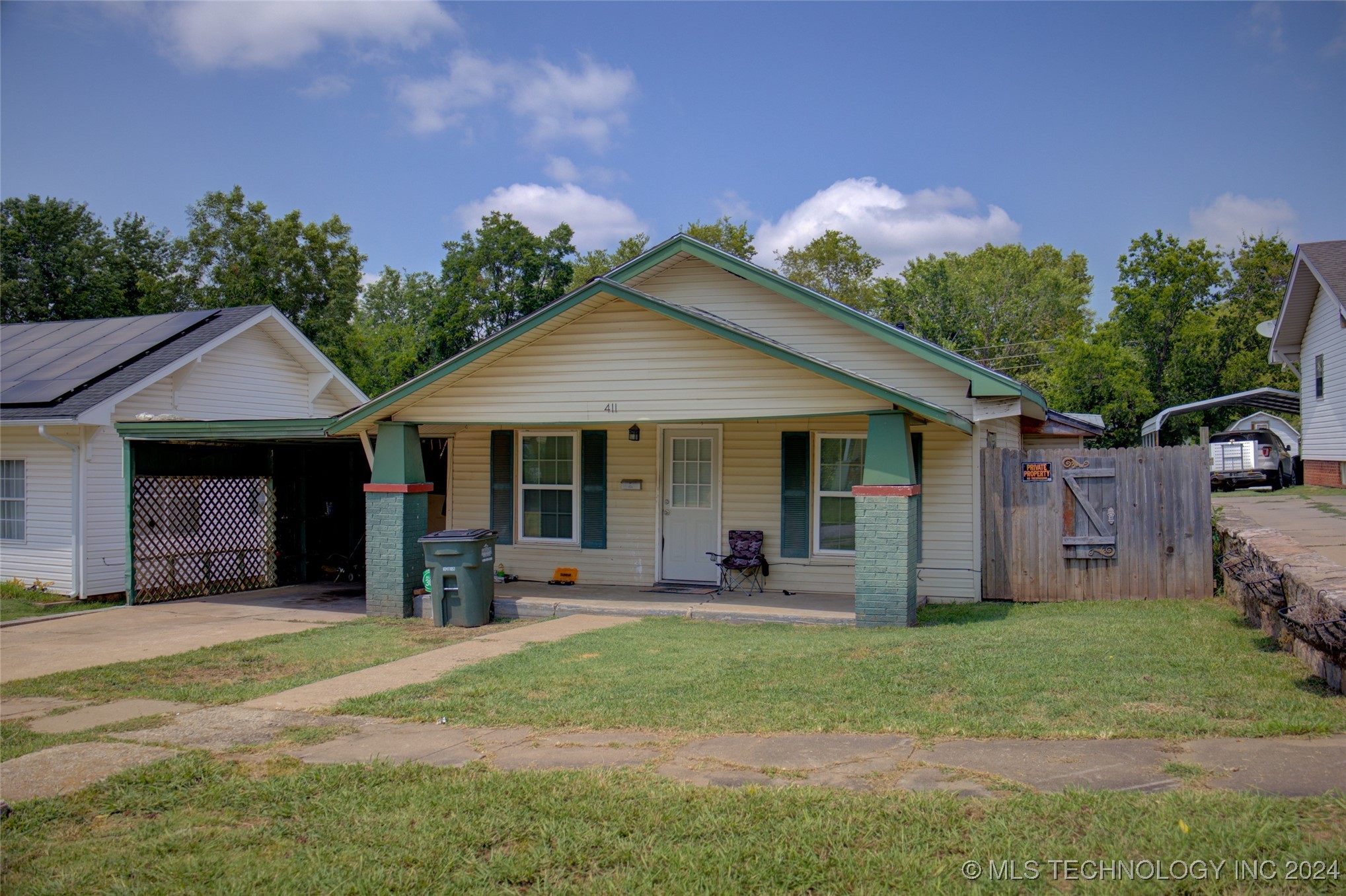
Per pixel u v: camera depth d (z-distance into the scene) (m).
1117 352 34.69
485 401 11.31
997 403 11.24
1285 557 7.45
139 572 13.66
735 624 10.55
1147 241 36.72
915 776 4.76
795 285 12.02
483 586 11.08
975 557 11.41
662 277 13.09
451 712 6.64
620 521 13.55
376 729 6.30
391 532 11.85
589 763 5.31
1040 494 11.26
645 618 11.12
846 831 4.11
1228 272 41.47
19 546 15.61
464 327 35.84
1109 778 4.53
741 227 45.00
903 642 8.48
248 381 18.14
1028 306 49.47
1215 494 23.42
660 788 4.77
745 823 4.27
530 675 7.74
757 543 12.61
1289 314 24.20
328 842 4.36
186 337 17.20
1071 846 3.79
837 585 12.37
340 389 20.88
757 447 12.84
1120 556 10.89
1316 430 23.92
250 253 31.95
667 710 6.34
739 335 10.05
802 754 5.25
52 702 7.57
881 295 47.94
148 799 5.04
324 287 32.81
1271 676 6.29
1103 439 34.84
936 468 11.62
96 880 4.05
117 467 15.43
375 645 9.79
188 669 8.73
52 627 11.55
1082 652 7.43
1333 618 5.52
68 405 14.69
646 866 3.94
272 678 8.23
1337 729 4.98
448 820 4.53
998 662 7.21
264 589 15.38
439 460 15.23
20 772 5.57
